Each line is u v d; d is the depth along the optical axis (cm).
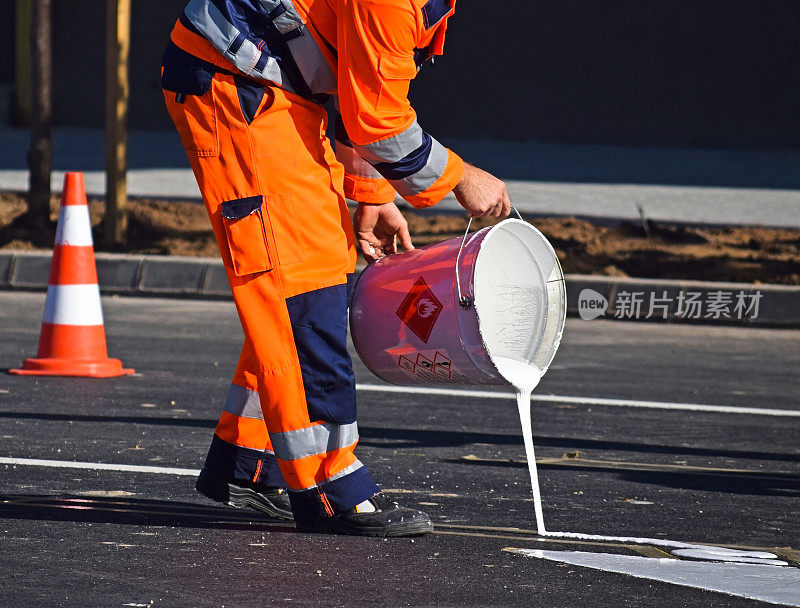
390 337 887
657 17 5134
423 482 1124
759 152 5003
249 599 745
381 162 848
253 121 842
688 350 2014
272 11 830
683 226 2945
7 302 2325
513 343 901
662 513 1031
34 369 1636
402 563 831
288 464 882
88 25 5497
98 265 2480
